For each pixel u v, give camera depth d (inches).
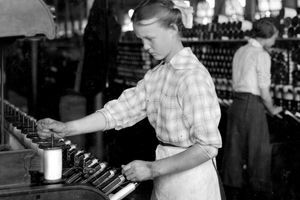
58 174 87.2
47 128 93.2
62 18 474.9
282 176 182.9
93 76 220.8
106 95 243.4
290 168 182.7
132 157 230.5
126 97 97.3
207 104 83.4
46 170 86.6
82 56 222.2
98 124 96.5
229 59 227.6
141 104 96.5
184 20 86.2
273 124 191.6
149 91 93.3
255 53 178.1
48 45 425.7
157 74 92.1
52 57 422.3
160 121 90.2
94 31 217.8
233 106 185.2
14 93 394.3
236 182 186.7
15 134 120.6
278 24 193.2
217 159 205.6
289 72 198.7
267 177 181.8
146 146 227.9
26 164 84.6
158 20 83.3
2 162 83.4
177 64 87.0
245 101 180.5
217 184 93.6
